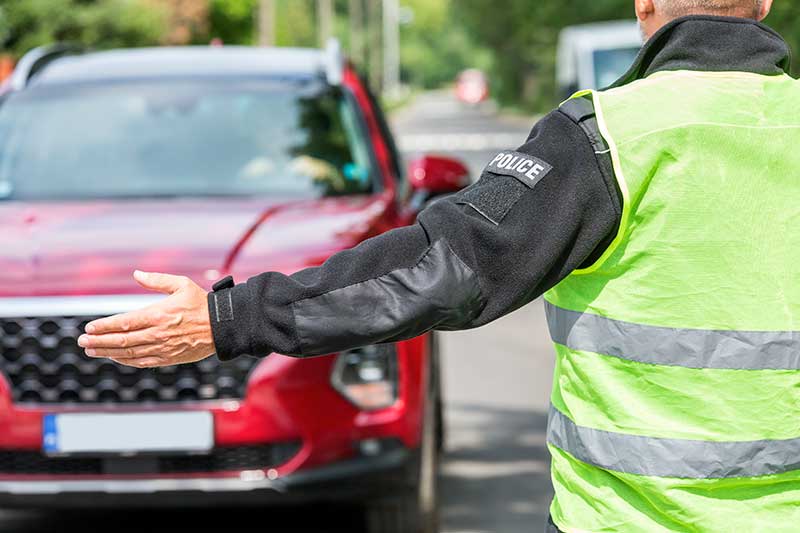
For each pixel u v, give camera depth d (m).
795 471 2.69
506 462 8.20
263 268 5.76
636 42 18.88
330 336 2.67
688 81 2.74
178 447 5.70
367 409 5.86
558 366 2.83
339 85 7.95
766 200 2.68
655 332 2.67
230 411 5.69
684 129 2.66
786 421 2.67
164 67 8.12
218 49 8.63
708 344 2.66
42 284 5.75
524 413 9.55
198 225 6.30
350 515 7.05
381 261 2.70
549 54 66.31
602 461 2.70
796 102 2.74
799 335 2.67
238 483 5.73
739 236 2.66
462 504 7.27
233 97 7.77
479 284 2.66
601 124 2.68
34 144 7.50
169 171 7.31
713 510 2.67
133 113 7.68
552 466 2.87
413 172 7.88
